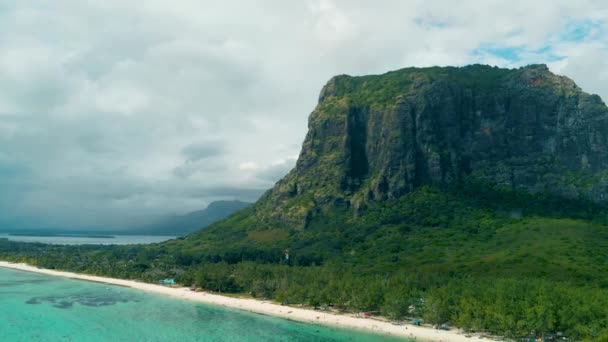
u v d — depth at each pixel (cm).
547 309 16475
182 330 18988
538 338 16988
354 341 17425
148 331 18775
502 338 17512
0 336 17712
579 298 17338
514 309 17175
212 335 18288
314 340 17600
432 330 18775
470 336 17850
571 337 16438
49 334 18088
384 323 19950
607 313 16050
